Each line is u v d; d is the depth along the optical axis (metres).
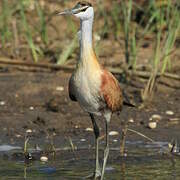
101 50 17.91
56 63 17.23
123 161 12.09
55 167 11.68
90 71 11.05
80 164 11.89
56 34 19.36
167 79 16.30
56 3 20.91
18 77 16.52
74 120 14.16
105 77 11.19
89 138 13.29
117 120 14.20
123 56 17.62
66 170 11.52
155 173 11.35
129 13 16.14
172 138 13.20
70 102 15.14
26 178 10.99
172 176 11.16
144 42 18.45
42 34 18.33
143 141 13.13
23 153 12.45
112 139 13.28
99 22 19.39
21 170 11.48
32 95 15.48
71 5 20.62
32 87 15.79
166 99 15.30
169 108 14.80
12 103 15.07
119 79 16.11
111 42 18.56
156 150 12.64
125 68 16.00
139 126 13.88
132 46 16.41
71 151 12.59
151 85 15.25
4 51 18.23
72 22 18.64
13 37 18.59
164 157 12.28
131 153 12.51
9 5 19.88
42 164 11.86
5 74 16.77
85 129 13.75
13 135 13.38
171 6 17.94
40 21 19.12
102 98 11.23
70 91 11.43
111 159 12.20
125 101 13.44
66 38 18.83
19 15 19.48
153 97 15.38
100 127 13.87
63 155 12.40
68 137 13.32
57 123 14.01
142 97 15.07
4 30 18.36
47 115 14.41
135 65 16.17
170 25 15.94
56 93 15.53
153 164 11.88
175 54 17.59
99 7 18.53
